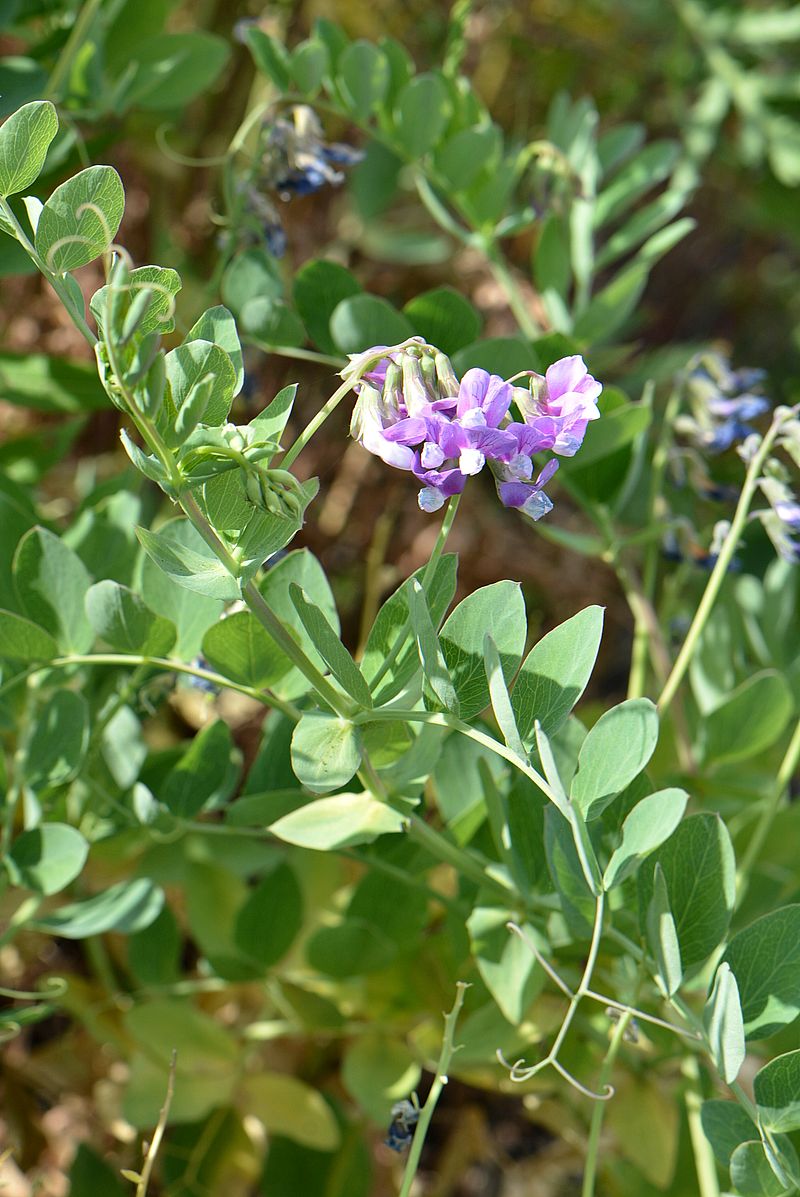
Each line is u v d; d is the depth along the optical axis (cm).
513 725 64
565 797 64
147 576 73
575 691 66
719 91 128
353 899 77
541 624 115
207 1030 82
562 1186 92
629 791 71
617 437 80
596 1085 78
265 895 79
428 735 69
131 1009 81
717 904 68
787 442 76
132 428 104
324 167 82
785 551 76
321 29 85
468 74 122
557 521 114
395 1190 89
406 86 85
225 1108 82
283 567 71
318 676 66
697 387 84
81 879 85
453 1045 76
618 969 75
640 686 84
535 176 86
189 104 111
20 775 74
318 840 69
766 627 90
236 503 64
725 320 143
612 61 132
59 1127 87
